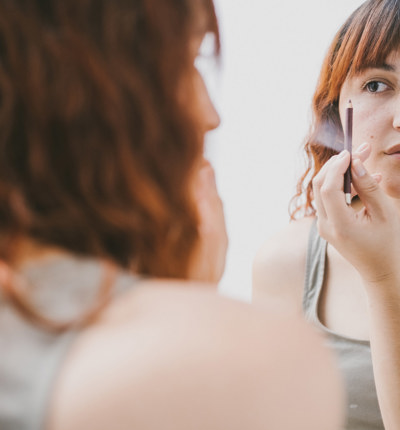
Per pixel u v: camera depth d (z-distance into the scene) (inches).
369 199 36.4
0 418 12.2
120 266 16.3
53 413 11.9
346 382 44.7
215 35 19.1
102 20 15.9
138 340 12.7
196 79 18.1
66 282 14.7
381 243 36.3
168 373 12.1
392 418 37.7
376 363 37.9
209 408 12.0
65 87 15.2
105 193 15.8
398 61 43.1
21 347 13.1
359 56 44.3
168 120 16.7
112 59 15.8
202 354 12.4
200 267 23.6
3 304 14.1
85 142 15.6
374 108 44.4
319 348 13.9
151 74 16.4
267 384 12.6
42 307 14.0
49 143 15.5
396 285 36.8
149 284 15.1
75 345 13.0
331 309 48.1
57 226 15.4
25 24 15.4
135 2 16.2
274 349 13.1
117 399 11.8
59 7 15.6
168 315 13.5
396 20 42.7
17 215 15.0
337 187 36.3
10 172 15.4
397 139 43.7
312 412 13.1
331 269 48.8
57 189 15.5
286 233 52.7
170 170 16.8
